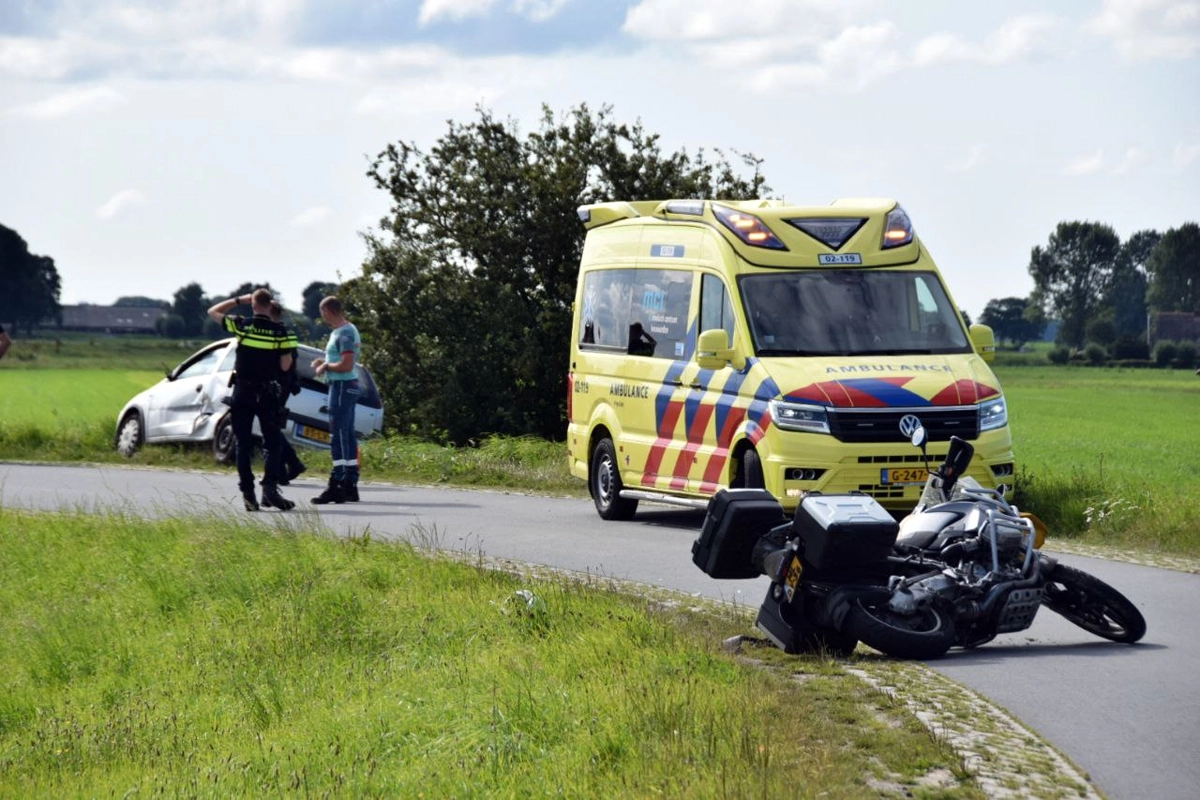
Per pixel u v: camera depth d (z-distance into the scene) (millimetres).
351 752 19297
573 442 44531
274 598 29859
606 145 75750
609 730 17781
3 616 31703
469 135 76562
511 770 17281
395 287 75938
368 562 31609
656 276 40656
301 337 77625
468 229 74938
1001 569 23625
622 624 23797
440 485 52656
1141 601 28984
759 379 35250
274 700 23578
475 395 75812
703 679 20109
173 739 22297
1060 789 15602
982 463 34219
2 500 45500
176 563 33469
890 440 33781
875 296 36969
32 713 25625
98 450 64250
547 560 33906
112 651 28406
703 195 76625
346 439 44406
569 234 75062
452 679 22141
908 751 16672
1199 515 38938
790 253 37281
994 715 18766
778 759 16172
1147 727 18625
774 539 24156
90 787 20547
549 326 74250
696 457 37688
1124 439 117250
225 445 57062
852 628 22625
